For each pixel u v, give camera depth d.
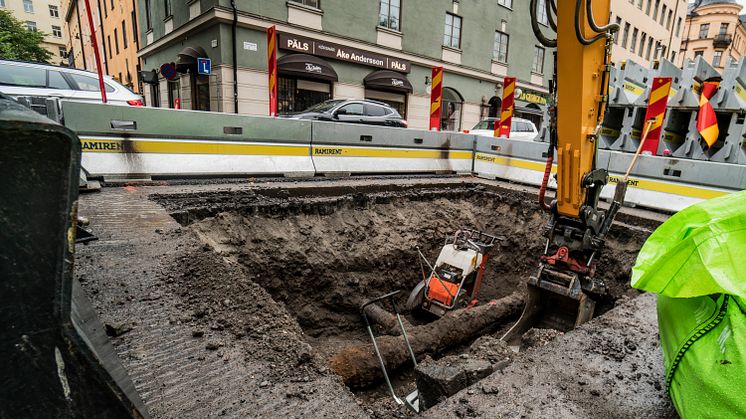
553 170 7.48
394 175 8.00
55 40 54.97
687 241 1.69
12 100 1.12
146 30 18.09
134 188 5.06
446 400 1.95
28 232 0.67
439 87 8.59
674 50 35.53
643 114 7.37
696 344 1.60
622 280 5.14
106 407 0.81
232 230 4.61
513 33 20.98
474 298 5.66
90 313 1.27
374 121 10.71
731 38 49.81
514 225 6.86
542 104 24.55
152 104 19.56
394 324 4.71
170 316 2.30
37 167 0.65
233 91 12.24
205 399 1.73
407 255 6.13
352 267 5.52
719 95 6.45
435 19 17.06
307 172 6.70
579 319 4.11
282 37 12.70
